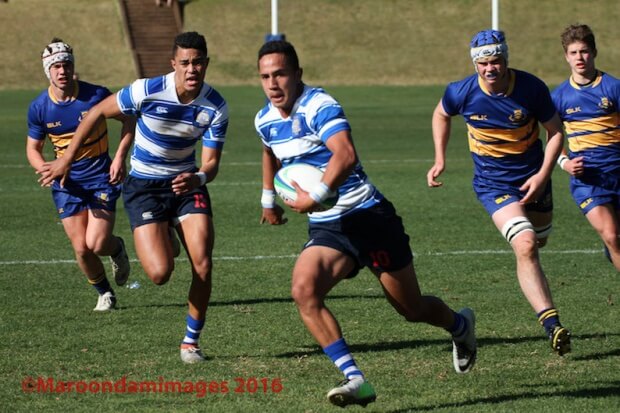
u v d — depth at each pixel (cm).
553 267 3753
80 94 3141
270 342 2722
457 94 2697
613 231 2947
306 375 2397
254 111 12256
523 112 2641
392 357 2555
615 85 2934
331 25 19325
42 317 3034
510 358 2538
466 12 19700
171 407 2152
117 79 17588
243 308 3148
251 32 19075
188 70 2458
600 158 2977
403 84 17312
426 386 2292
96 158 3119
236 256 4034
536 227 2877
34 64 17588
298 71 2111
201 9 19775
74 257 4050
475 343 2361
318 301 2047
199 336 2658
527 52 18462
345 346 2034
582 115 2980
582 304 3147
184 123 2545
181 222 2573
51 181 2498
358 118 11438
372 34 19062
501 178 2731
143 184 2592
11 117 11525
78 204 3122
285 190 2094
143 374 2409
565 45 2981
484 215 5022
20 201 5606
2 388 2294
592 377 2348
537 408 2112
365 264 2152
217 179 6488
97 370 2447
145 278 3653
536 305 2447
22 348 2659
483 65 2581
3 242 4388
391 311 3088
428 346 2661
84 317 3034
